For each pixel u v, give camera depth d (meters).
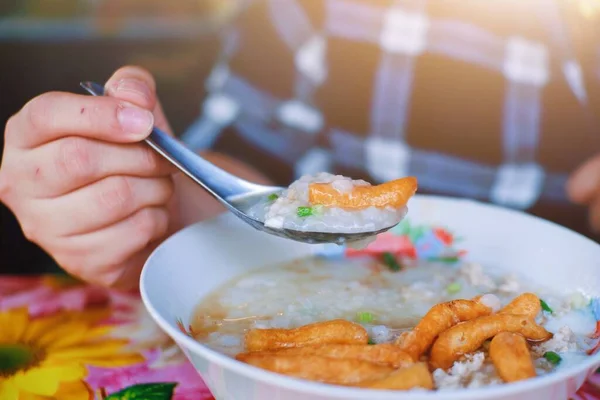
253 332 0.28
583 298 0.32
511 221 0.36
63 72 0.69
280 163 0.62
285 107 0.61
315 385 0.23
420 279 0.35
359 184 0.32
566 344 0.29
